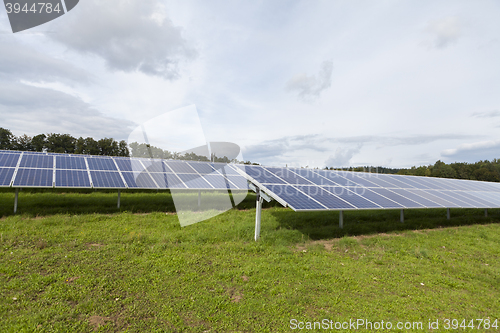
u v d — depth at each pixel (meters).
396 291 7.40
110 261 8.31
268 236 11.28
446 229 14.34
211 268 8.25
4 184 12.10
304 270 8.41
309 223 14.61
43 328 5.23
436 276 8.40
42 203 14.83
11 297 6.09
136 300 6.39
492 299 7.25
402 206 13.48
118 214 13.80
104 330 5.36
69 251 8.85
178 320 5.78
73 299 6.25
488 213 20.86
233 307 6.28
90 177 14.77
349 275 8.19
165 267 8.09
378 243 11.36
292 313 6.21
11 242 9.09
